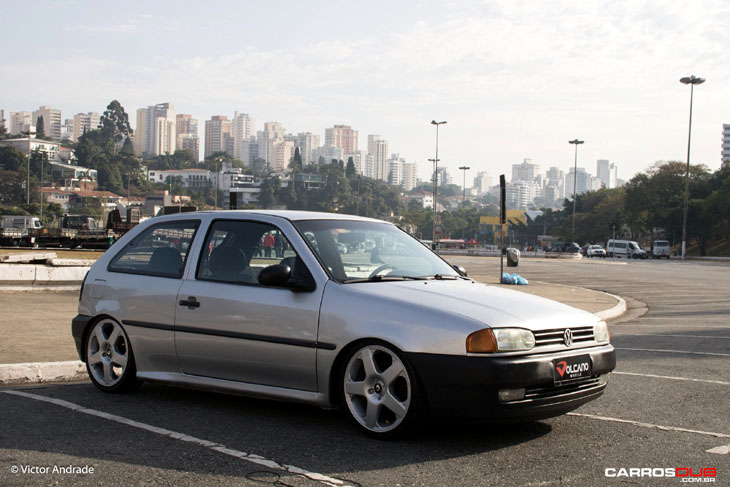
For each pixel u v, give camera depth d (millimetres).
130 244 6375
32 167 193250
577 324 4949
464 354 4430
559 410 4746
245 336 5270
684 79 62406
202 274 5703
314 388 5012
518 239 165250
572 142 86375
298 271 5207
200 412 5508
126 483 3865
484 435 4898
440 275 5688
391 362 4773
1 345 8258
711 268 39844
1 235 48188
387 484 3873
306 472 4066
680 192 91250
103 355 6258
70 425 5078
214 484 3857
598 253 75125
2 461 4230
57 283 16406
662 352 9258
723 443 4824
